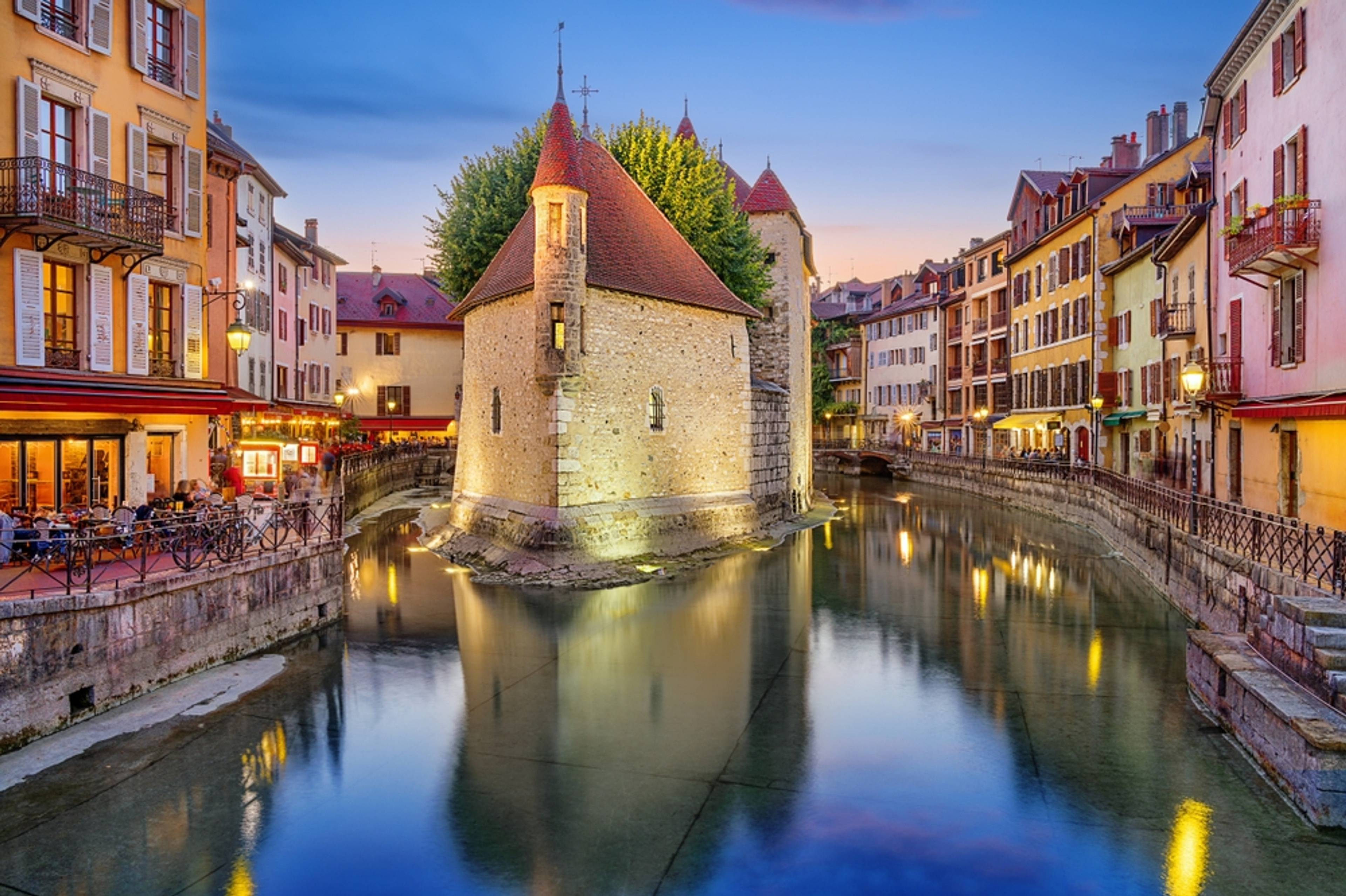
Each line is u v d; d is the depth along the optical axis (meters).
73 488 15.83
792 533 31.98
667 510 25.92
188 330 18.06
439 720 12.27
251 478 20.42
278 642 15.82
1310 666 10.14
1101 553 27.55
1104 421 36.69
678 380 26.70
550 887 8.15
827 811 9.60
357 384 57.00
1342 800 9.00
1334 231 16.58
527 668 14.76
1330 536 15.43
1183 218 29.17
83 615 11.35
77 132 15.64
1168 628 17.69
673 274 27.00
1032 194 46.00
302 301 42.72
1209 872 8.30
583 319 23.23
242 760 10.77
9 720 10.39
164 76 17.64
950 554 27.36
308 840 8.94
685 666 14.94
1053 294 42.56
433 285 62.59
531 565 22.20
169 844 8.81
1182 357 28.58
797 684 14.02
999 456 52.16
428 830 9.15
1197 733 11.78
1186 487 28.25
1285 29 18.92
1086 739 11.59
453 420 57.19
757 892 8.08
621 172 28.30
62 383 15.04
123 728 11.43
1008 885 8.15
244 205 32.19
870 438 72.44
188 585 13.32
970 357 57.19
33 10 14.72
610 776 10.50
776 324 36.03
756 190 36.56
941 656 15.64
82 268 15.94
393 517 35.38
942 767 10.72
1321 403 15.78
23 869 8.31
